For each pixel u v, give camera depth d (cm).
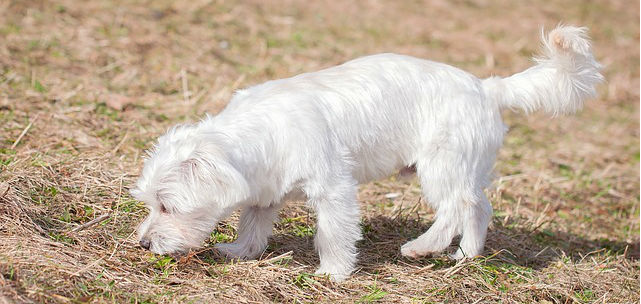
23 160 517
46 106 647
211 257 455
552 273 507
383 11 1215
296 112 420
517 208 617
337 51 988
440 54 1055
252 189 415
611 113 983
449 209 468
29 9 885
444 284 456
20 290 367
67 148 570
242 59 896
